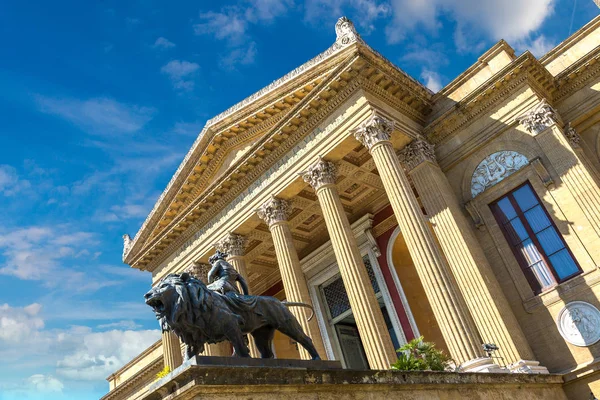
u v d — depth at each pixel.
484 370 15.84
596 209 18.78
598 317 18.14
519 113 21.45
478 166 22.42
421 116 24.19
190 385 6.62
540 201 20.62
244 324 8.66
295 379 7.88
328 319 30.97
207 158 28.91
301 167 23.41
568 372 17.81
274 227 24.09
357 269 19.88
